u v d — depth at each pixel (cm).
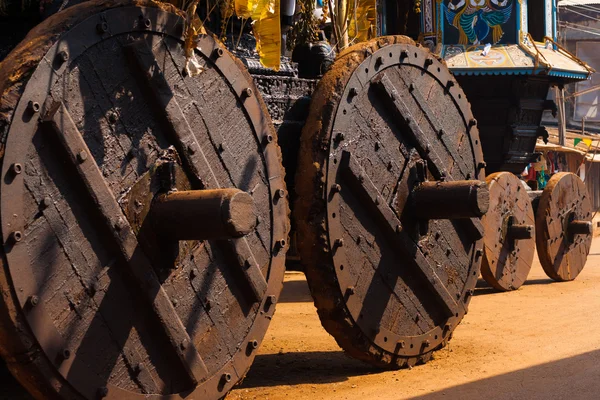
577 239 1392
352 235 657
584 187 1414
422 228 718
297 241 636
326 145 634
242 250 554
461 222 780
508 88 1852
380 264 684
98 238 470
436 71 761
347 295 644
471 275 795
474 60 1823
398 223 688
